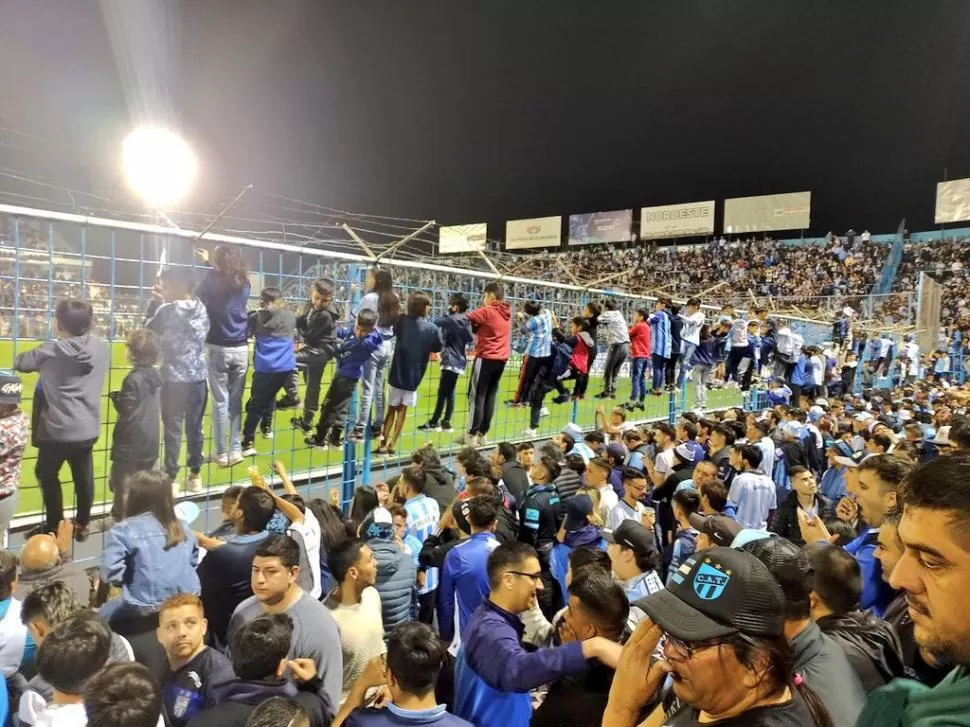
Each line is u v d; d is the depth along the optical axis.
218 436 5.97
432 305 10.14
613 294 12.78
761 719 1.45
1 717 2.63
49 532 4.94
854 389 20.83
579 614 2.99
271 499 4.30
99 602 4.29
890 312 29.67
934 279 30.11
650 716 1.88
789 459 8.90
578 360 11.60
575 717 2.87
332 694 3.30
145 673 2.51
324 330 6.78
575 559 3.70
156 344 4.96
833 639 2.58
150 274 6.82
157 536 3.81
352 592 3.91
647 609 1.59
